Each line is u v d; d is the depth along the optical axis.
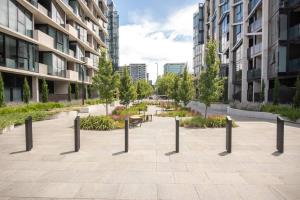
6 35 22.44
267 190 4.97
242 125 14.86
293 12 23.62
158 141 9.88
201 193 4.84
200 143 9.45
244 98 34.44
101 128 13.06
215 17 52.75
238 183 5.34
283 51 23.86
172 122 16.88
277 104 22.25
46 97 26.45
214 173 5.99
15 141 9.95
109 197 4.68
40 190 5.02
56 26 31.44
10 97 24.19
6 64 21.94
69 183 5.38
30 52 25.86
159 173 6.00
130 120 14.42
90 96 47.81
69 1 38.34
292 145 9.02
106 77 19.78
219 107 33.62
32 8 25.12
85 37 44.62
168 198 4.63
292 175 5.83
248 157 7.39
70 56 35.41
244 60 34.41
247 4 34.44
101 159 7.23
